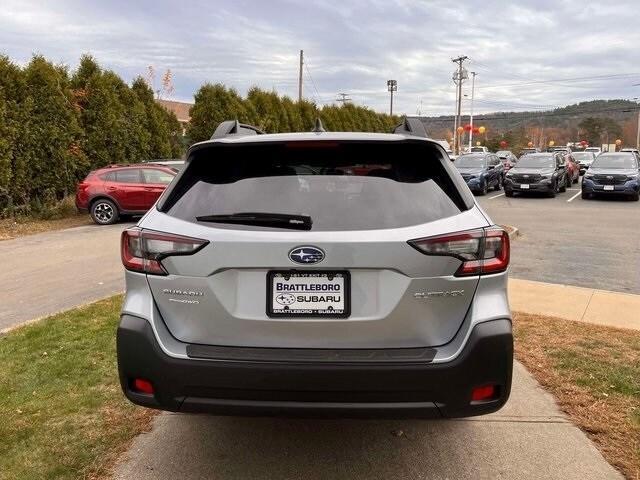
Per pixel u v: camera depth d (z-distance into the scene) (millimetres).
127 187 15289
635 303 6332
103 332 5328
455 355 2521
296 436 3426
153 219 2773
